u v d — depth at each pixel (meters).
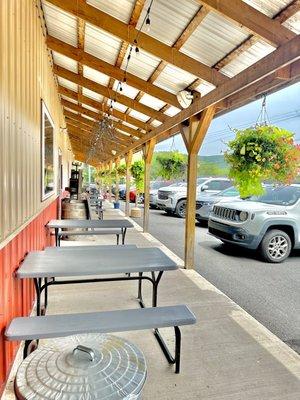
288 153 3.62
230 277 4.40
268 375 2.16
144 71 4.68
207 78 3.69
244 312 3.16
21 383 1.04
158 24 3.33
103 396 1.00
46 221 4.54
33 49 3.23
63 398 0.98
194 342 2.57
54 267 2.52
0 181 1.83
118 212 11.99
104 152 16.05
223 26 3.02
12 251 2.22
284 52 2.34
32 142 3.06
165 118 6.09
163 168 10.80
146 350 2.44
